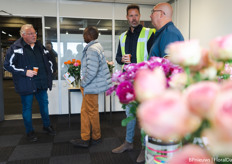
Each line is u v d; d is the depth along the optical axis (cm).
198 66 41
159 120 23
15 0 371
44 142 263
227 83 29
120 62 244
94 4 405
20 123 355
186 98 28
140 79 34
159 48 148
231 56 37
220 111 24
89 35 227
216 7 287
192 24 346
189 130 26
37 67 256
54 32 394
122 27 421
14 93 746
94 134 253
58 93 404
